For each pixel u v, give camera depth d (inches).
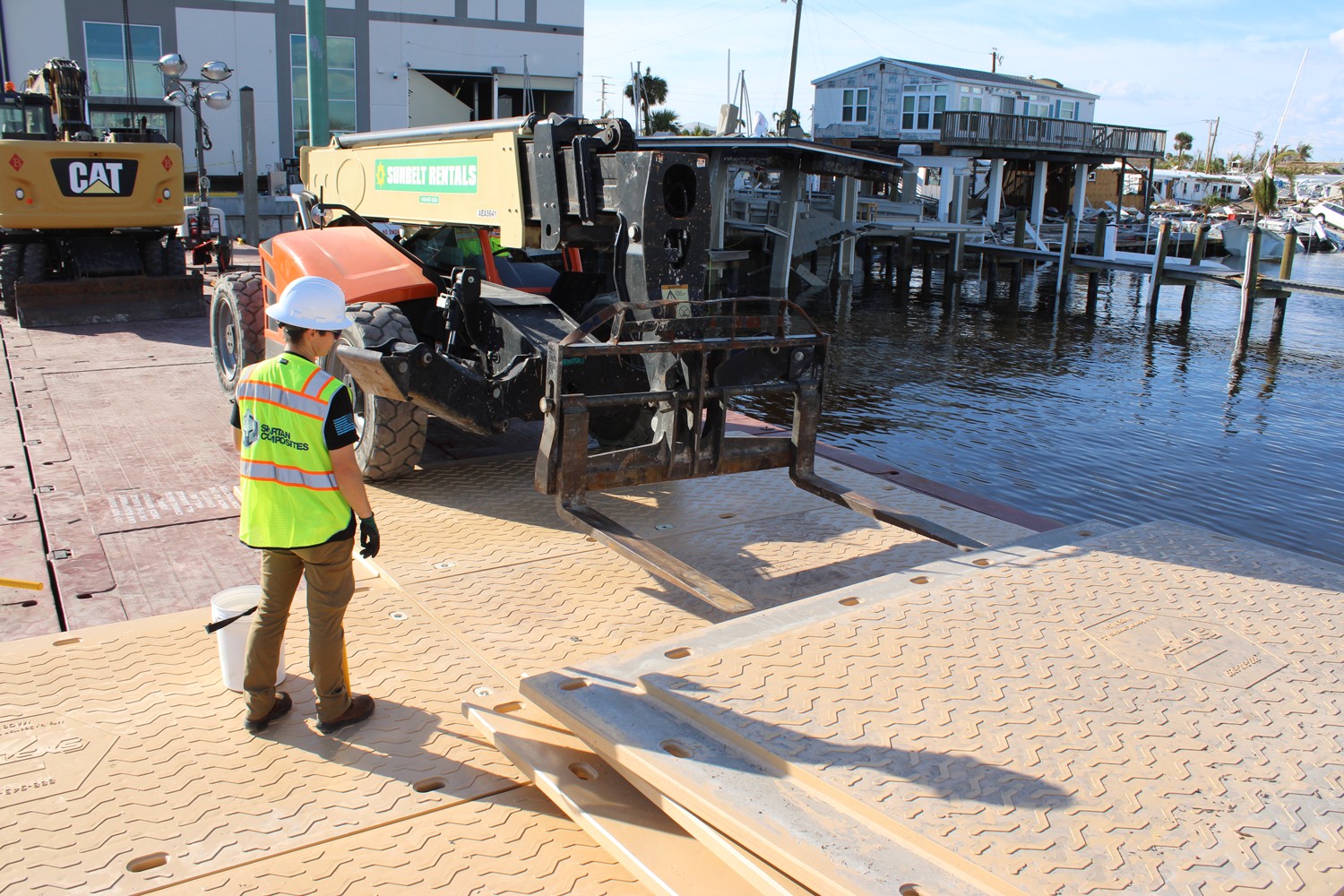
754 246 1245.1
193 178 1263.5
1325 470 473.1
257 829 112.1
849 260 1218.6
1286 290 941.2
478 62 1384.1
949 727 115.2
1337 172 5196.9
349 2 1291.8
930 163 1466.5
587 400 170.4
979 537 215.6
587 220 195.2
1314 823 99.5
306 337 128.6
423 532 211.8
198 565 192.1
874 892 88.0
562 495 171.6
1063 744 112.2
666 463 182.2
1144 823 98.3
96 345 414.9
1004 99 1667.1
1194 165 5162.4
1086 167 1696.6
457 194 238.7
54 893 100.1
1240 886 89.9
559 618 171.8
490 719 131.3
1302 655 136.5
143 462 255.6
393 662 153.3
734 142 773.3
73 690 140.3
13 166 459.2
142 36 1211.9
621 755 111.3
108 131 518.6
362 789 120.8
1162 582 163.5
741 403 574.6
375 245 248.8
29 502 225.5
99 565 190.7
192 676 145.8
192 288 493.4
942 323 981.2
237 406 129.0
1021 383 672.4
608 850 107.3
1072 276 1462.8
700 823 103.6
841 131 1744.6
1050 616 147.9
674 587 187.8
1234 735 115.3
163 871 104.3
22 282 454.3
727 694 122.1
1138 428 546.9
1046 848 94.0
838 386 647.1
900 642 138.5
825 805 101.7
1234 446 511.2
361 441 234.1
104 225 485.1
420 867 107.3
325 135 572.4
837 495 197.2
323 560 125.6
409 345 197.0
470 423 204.2
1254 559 175.3
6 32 1152.8
